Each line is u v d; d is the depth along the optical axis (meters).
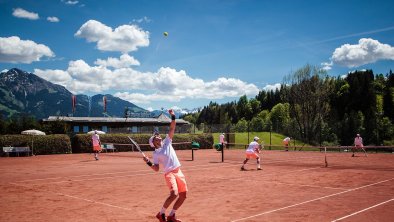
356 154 32.31
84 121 56.72
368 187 11.52
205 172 16.33
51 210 8.36
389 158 26.06
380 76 96.75
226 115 126.75
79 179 14.07
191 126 47.22
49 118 54.25
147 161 7.07
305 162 22.41
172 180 6.85
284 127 55.62
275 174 15.41
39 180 13.83
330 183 12.50
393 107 81.38
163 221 6.82
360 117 70.44
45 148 32.31
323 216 7.48
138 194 10.52
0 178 14.52
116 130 45.16
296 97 64.00
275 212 7.93
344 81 84.31
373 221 7.02
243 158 26.08
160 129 45.88
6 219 7.50
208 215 7.71
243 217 7.49
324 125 63.53
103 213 8.01
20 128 44.06
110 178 14.35
